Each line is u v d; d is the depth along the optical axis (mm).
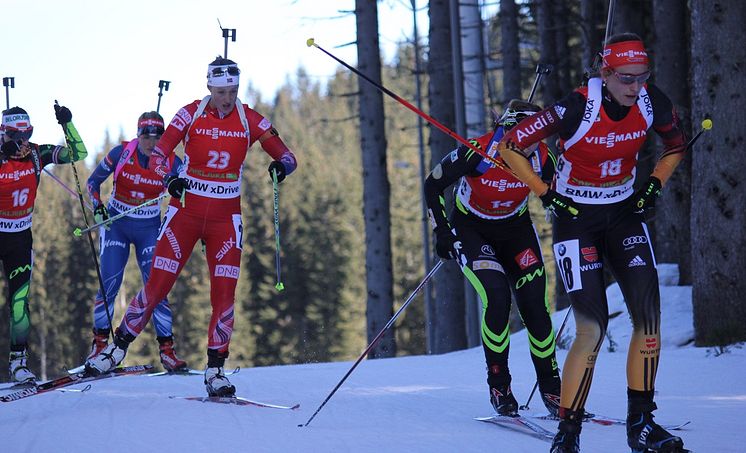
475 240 10969
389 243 33625
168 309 16562
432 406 11922
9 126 14562
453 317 35469
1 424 10547
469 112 35812
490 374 10734
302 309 112312
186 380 15477
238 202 12320
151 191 16500
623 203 8859
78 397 12781
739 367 15844
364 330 117312
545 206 8648
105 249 16453
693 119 20141
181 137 12039
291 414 11172
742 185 19406
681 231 25688
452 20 33094
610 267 8969
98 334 16406
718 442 9055
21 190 14742
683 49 27328
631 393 8727
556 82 38438
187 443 9289
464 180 11000
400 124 153250
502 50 38375
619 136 8602
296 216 117250
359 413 11328
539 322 10828
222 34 12133
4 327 85938
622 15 31469
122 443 9289
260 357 107250
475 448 9039
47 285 103375
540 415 11062
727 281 19469
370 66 33250
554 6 38938
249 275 110812
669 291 24000
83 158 14773
